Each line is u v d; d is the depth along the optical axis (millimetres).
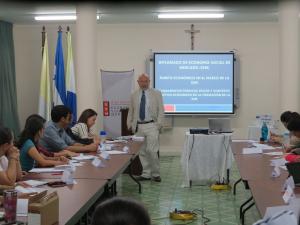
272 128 6004
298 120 4520
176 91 8688
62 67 7973
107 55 8969
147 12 7824
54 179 3191
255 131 6363
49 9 7512
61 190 2793
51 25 8945
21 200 1990
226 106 8672
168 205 5066
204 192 5707
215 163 5965
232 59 8609
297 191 2623
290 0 6820
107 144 5461
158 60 8672
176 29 8844
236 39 8758
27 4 7082
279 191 2693
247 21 8656
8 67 8531
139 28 8906
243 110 8805
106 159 4262
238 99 8719
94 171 3570
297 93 6895
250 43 8742
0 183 2920
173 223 4367
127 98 8430
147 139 6340
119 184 6242
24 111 9141
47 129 4738
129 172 5836
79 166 3844
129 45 8930
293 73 6871
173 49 8852
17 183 3004
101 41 8977
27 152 3893
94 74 6824
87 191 2760
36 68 9070
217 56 8625
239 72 8758
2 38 8438
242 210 4473
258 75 8758
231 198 5371
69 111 4898
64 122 4879
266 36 8719
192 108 8695
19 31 9039
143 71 8914
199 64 8641
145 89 6395
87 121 5824
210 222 4406
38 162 3871
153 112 6363
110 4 7109
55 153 4465
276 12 7820
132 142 5754
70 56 8070
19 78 9109
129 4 7137
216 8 7500
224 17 8266
